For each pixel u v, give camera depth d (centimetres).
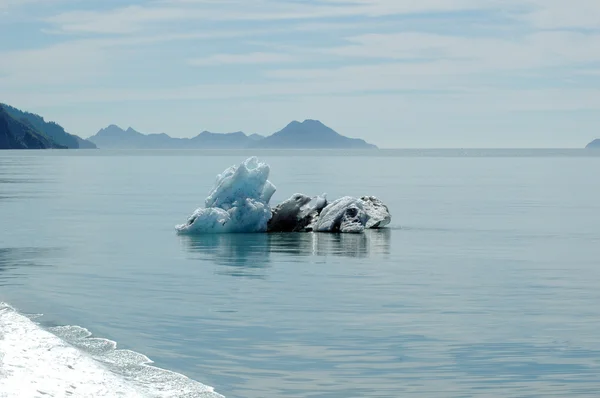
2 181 9350
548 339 1734
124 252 3092
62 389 1260
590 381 1448
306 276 2522
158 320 1903
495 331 1803
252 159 3959
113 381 1345
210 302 2108
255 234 3734
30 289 2295
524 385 1427
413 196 6756
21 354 1449
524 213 5069
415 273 2591
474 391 1396
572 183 9312
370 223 4066
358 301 2128
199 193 7094
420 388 1412
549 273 2609
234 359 1584
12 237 3619
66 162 19525
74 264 2780
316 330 1806
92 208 5362
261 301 2122
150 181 9500
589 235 3781
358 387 1419
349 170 13888
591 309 2038
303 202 3959
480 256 3016
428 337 1748
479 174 12244
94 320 1903
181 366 1534
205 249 3180
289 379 1463
